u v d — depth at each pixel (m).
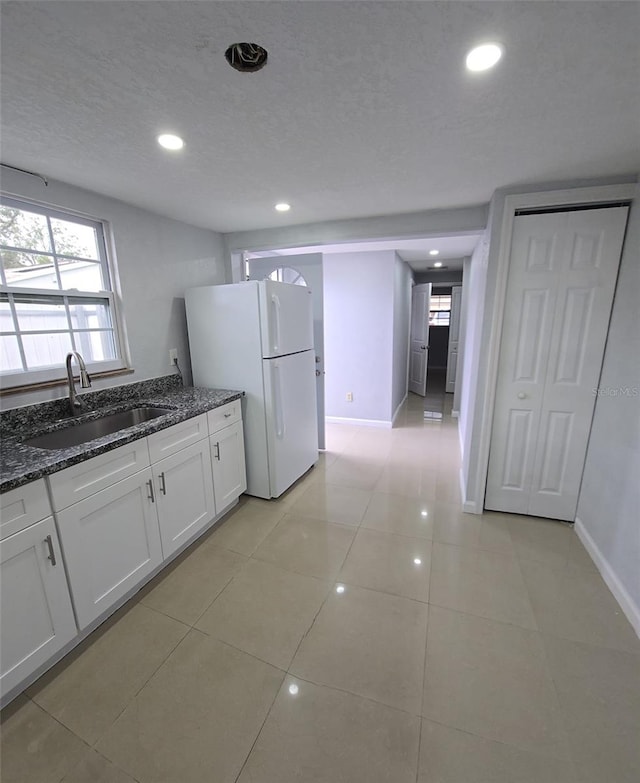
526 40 0.99
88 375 2.12
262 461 2.76
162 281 2.65
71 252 2.11
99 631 1.68
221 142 1.56
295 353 2.92
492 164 1.83
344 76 1.14
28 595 1.36
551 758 1.19
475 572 2.04
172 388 2.74
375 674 1.47
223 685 1.43
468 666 1.50
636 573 1.71
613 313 2.13
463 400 4.16
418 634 1.65
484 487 2.62
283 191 2.18
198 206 2.43
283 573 2.05
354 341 4.67
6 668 1.31
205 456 2.30
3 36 0.93
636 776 1.14
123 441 1.69
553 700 1.36
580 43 1.00
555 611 1.77
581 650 1.57
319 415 3.84
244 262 3.50
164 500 1.99
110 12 0.88
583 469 2.40
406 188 2.16
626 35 0.96
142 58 1.04
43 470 1.37
